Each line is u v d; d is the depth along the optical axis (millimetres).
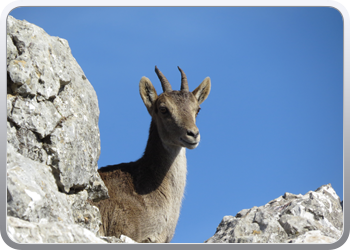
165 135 32250
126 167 33344
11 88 23391
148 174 32500
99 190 29219
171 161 32844
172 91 34094
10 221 18875
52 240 19344
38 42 25156
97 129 30047
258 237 24266
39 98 24453
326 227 26250
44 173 23516
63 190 25359
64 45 29734
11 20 24328
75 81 28641
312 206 28172
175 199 32938
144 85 34500
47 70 25062
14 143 22969
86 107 28953
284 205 29453
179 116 31625
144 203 31234
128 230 30156
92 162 28312
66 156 25312
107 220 30047
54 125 25078
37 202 20703
